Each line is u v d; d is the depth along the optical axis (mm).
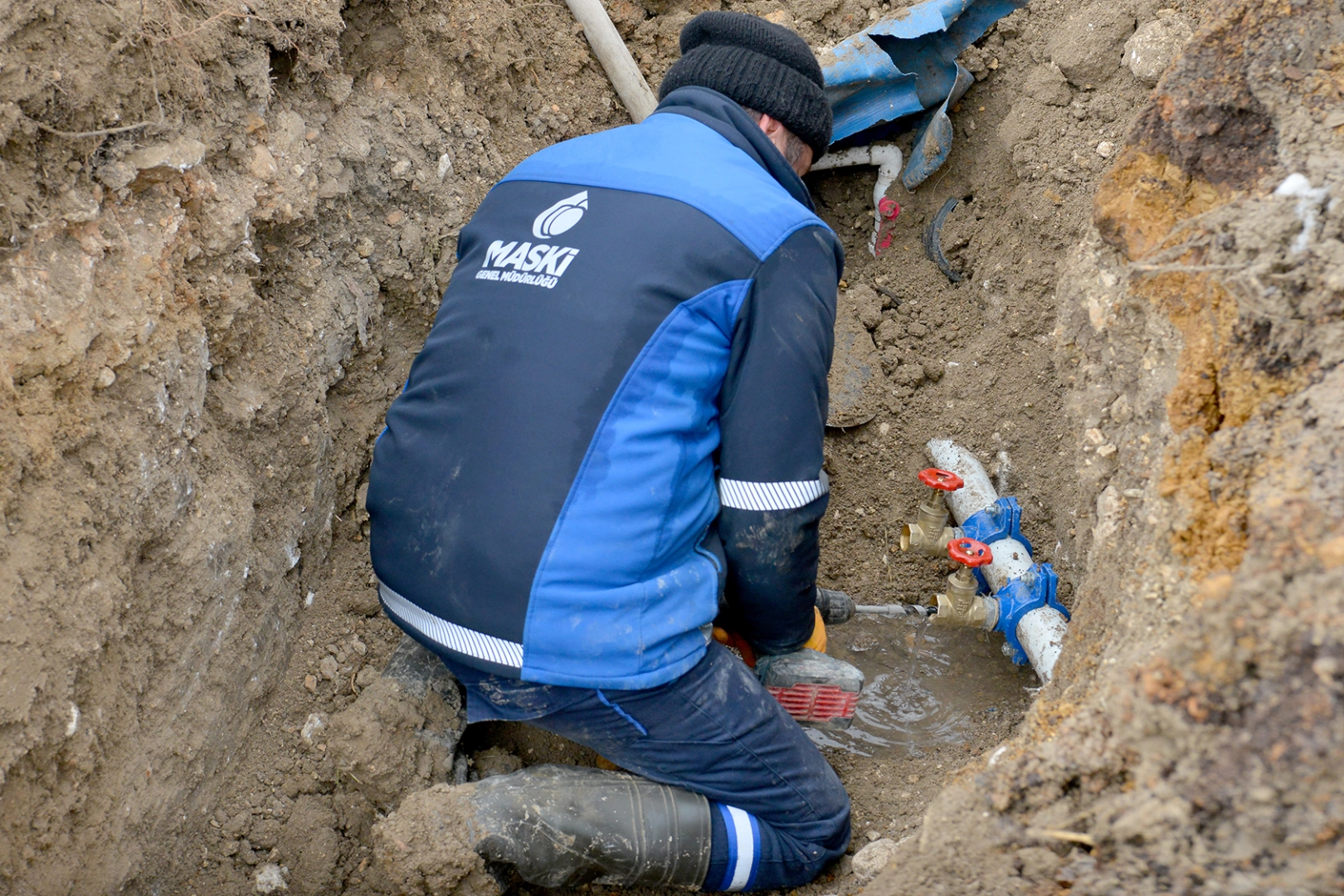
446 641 1489
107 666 1363
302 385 1793
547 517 1409
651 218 1500
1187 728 1022
